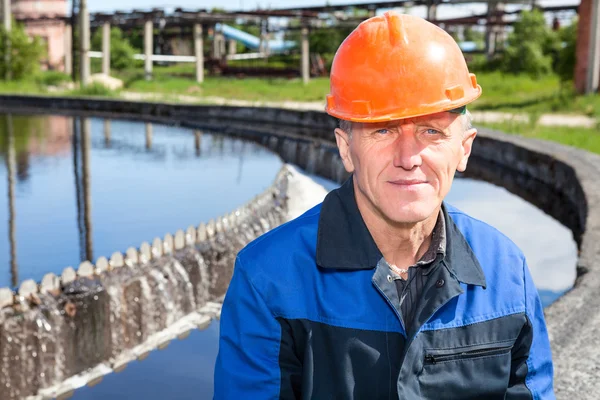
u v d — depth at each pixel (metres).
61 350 5.94
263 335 1.62
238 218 9.10
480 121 20.52
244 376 1.63
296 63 58.47
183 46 67.25
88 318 6.21
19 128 26.92
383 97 1.56
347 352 1.60
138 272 6.98
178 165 18.73
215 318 7.49
